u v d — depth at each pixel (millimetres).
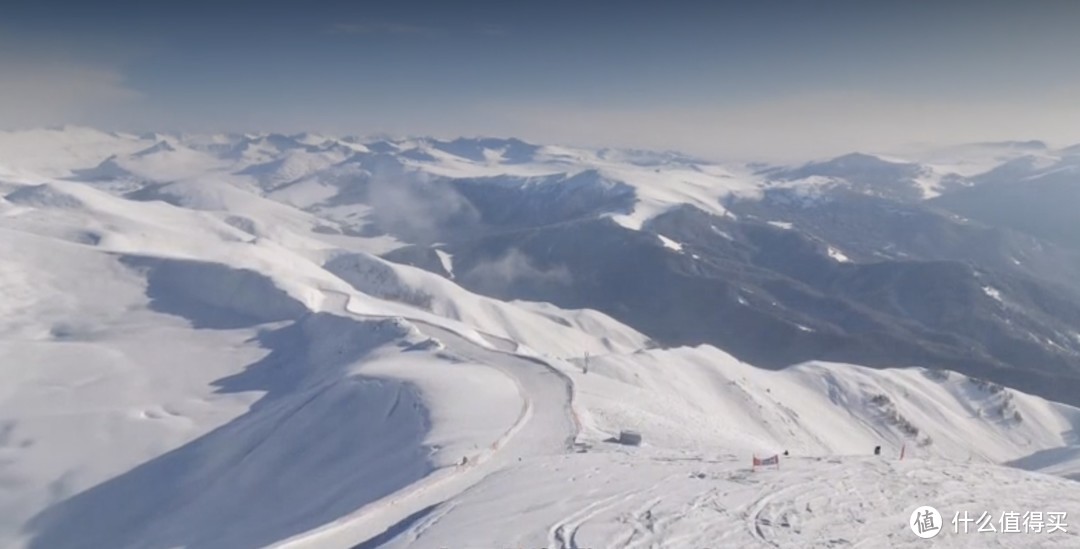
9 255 101688
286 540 26859
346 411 51750
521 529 25781
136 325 89500
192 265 104250
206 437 55656
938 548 25438
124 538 43062
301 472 44938
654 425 48000
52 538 44656
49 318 90500
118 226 147500
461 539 25031
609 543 24672
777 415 87000
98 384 68938
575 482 31016
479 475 33938
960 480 32812
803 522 27078
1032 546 25969
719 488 30391
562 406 48688
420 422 45219
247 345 82812
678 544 24812
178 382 70875
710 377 92750
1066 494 31469
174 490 47688
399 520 28719
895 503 29359
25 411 62031
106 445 55344
